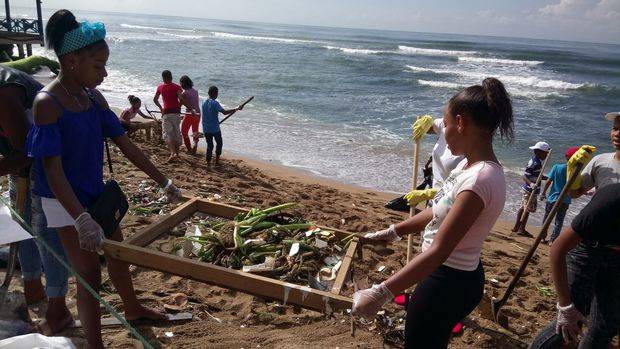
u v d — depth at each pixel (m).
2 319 3.25
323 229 3.79
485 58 53.09
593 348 3.08
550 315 4.74
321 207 7.81
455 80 32.22
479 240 2.46
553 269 2.85
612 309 2.99
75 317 3.60
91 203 3.06
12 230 3.08
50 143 2.72
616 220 2.75
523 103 24.05
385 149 13.94
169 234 3.76
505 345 4.06
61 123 2.81
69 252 3.00
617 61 56.34
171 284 4.38
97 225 2.76
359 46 66.44
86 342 3.23
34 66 4.12
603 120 20.25
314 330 3.88
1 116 3.05
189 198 4.06
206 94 22.00
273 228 3.81
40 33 21.48
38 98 2.74
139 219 5.54
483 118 2.37
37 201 3.13
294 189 9.25
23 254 3.63
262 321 3.93
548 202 7.88
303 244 3.53
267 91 23.95
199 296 4.24
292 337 3.74
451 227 2.27
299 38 86.25
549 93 27.83
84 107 2.94
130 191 6.87
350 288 3.88
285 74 30.45
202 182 8.47
